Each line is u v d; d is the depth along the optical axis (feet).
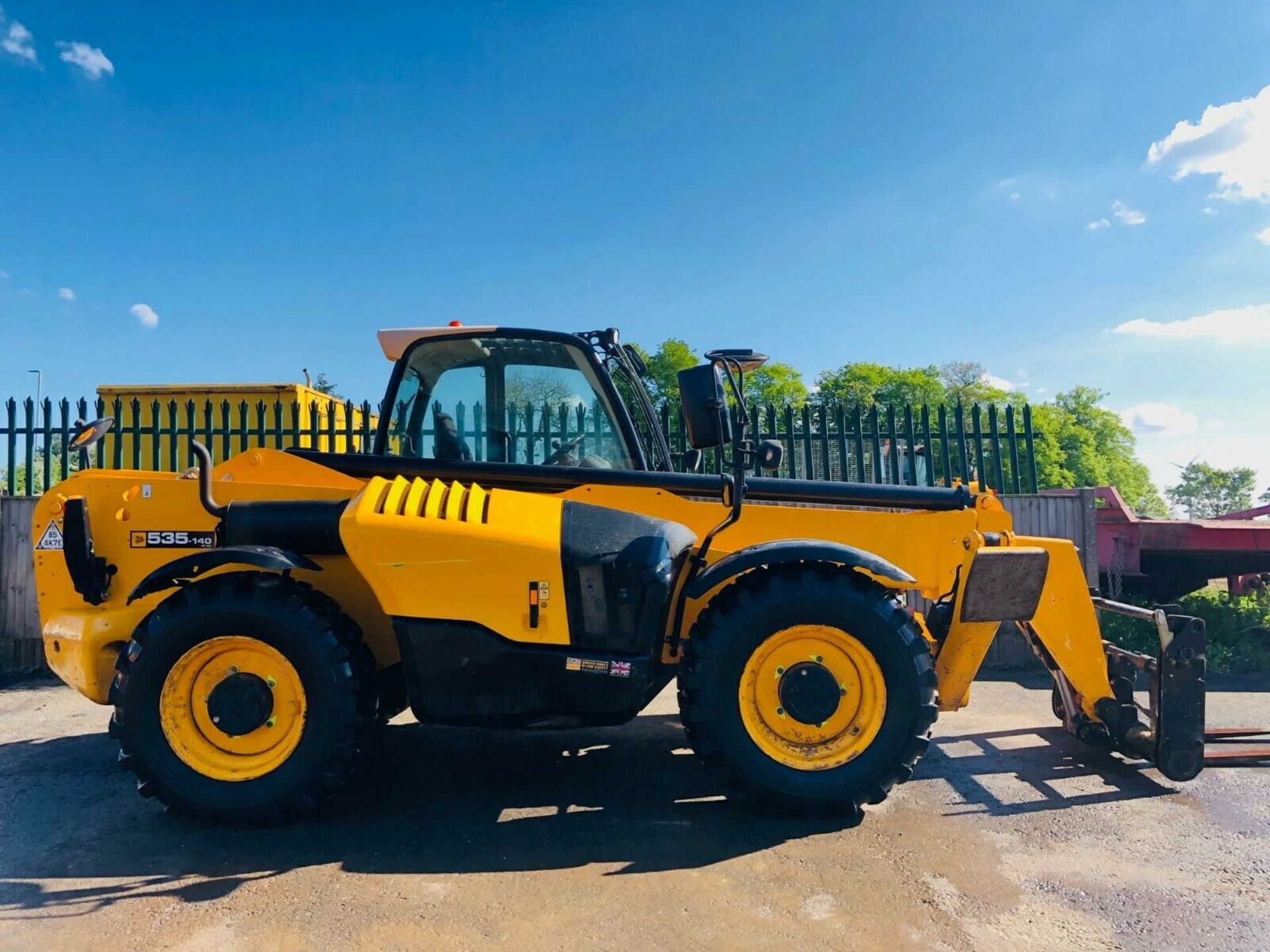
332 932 8.30
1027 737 14.76
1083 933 8.16
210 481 12.25
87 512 12.40
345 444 25.57
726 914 8.57
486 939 8.15
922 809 11.41
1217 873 9.43
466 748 14.49
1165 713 11.95
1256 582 27.17
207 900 9.02
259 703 11.09
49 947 8.09
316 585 12.25
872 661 11.05
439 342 13.91
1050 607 13.16
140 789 11.14
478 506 11.57
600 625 11.26
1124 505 23.17
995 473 23.25
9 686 20.92
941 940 8.05
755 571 11.39
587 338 14.25
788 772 10.96
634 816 11.32
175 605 11.18
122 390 28.04
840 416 23.67
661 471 13.84
